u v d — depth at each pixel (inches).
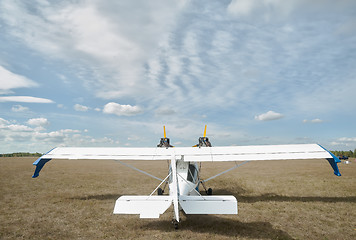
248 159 272.1
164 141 431.8
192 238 212.2
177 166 303.6
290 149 294.7
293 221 264.2
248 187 499.2
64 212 303.4
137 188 490.0
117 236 220.7
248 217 280.4
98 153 312.2
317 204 340.5
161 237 215.5
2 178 606.2
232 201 221.5
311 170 849.5
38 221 266.4
